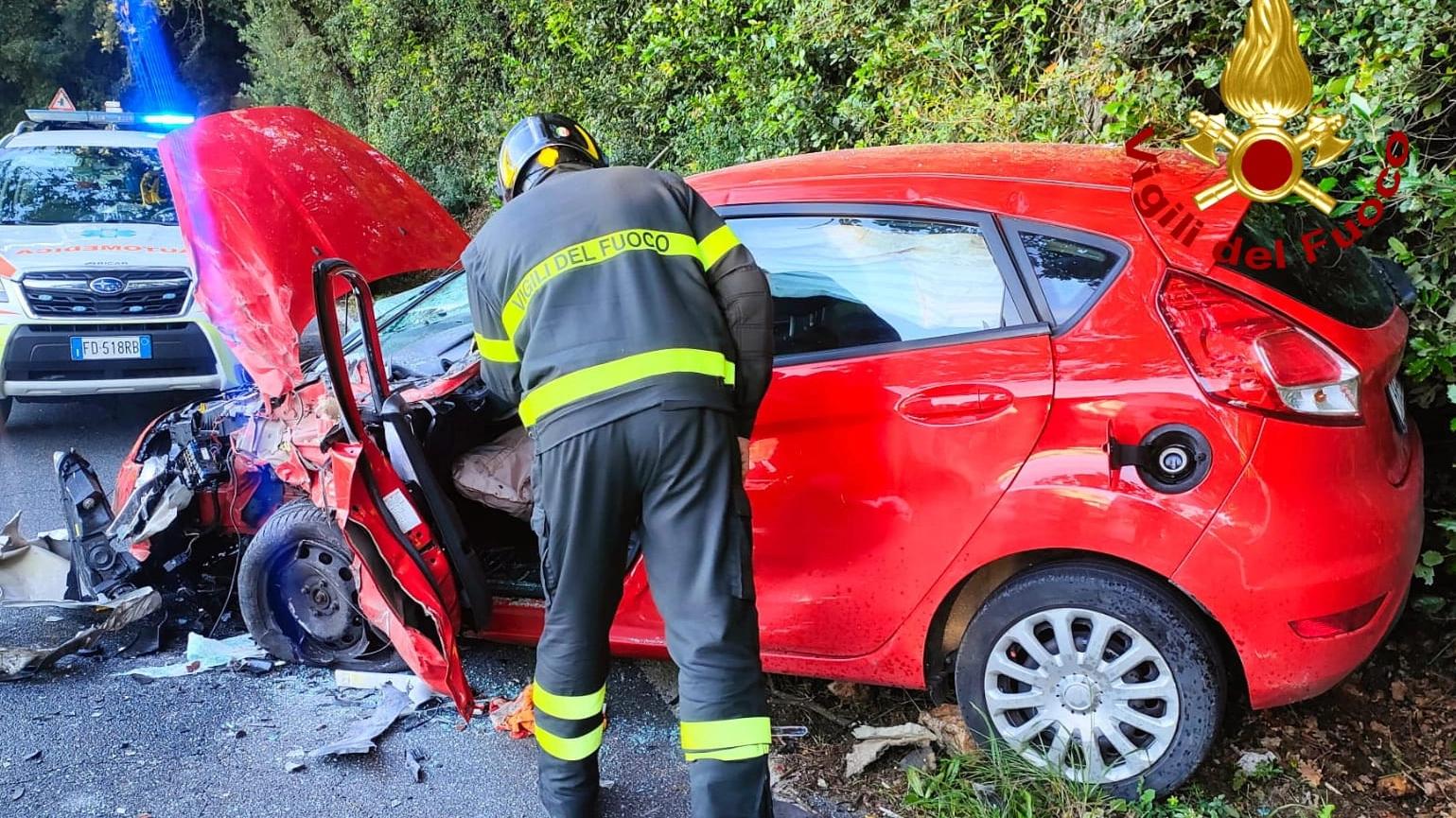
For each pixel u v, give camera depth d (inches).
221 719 119.1
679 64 282.7
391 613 110.0
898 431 98.8
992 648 100.0
